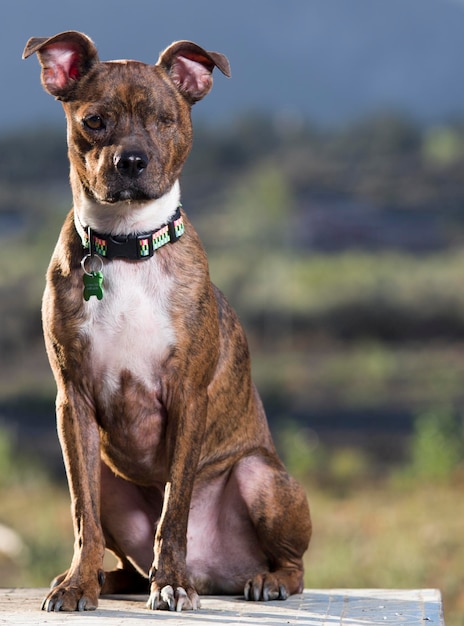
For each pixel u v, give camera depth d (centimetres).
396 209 8150
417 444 1767
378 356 3878
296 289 4931
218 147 10844
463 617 816
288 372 3644
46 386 3406
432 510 1388
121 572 543
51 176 10244
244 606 472
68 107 489
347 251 6519
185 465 488
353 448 2223
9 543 1236
